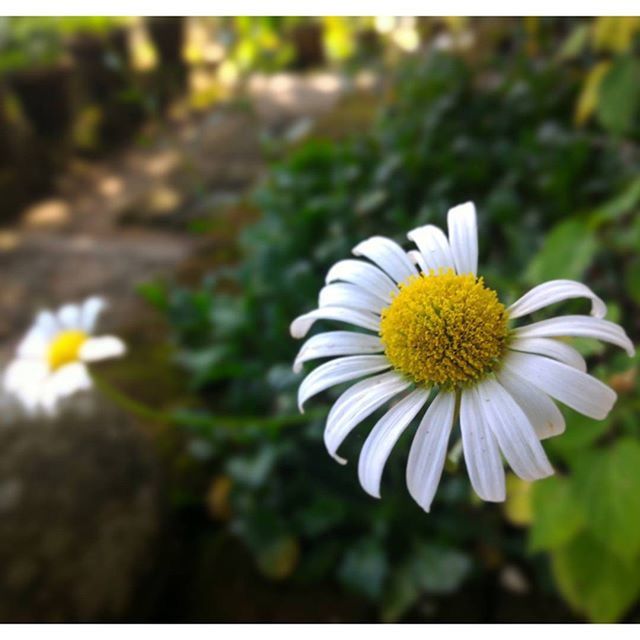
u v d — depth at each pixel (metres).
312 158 0.35
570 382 0.11
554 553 0.20
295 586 0.26
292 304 0.29
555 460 0.19
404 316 0.13
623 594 0.19
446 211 0.29
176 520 0.28
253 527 0.26
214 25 0.75
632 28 0.26
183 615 0.27
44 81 0.60
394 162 0.32
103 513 0.25
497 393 0.12
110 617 0.24
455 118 0.37
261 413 0.29
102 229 0.51
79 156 0.62
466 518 0.26
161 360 0.34
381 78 0.50
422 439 0.12
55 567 0.24
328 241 0.30
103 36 0.59
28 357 0.22
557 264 0.21
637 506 0.17
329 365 0.13
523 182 0.32
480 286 0.13
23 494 0.24
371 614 0.25
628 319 0.25
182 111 0.67
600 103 0.27
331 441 0.12
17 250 0.48
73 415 0.26
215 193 0.50
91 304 0.23
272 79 0.68
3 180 0.56
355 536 0.27
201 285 0.38
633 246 0.23
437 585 0.24
